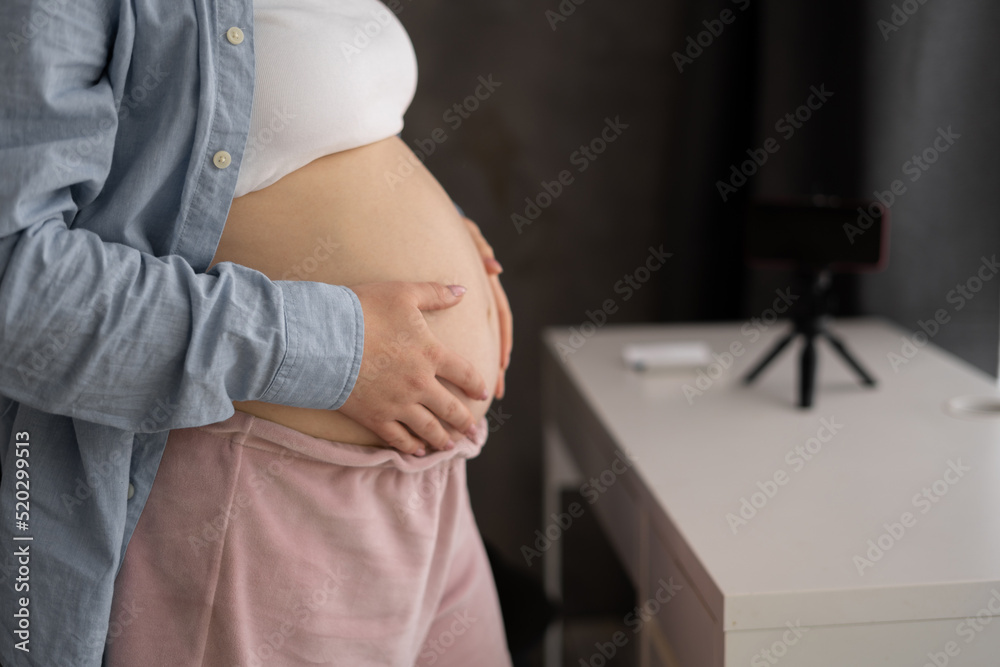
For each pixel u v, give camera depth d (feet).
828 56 5.35
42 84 2.04
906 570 2.84
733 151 6.05
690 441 3.97
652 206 6.50
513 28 6.16
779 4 5.43
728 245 6.18
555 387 5.77
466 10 6.11
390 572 2.67
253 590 2.48
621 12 6.18
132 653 2.46
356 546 2.59
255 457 2.46
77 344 2.08
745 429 4.09
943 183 4.99
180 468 2.43
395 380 2.51
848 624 2.77
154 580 2.45
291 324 2.26
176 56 2.29
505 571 4.07
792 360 5.07
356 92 2.54
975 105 4.76
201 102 2.28
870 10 5.11
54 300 2.03
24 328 2.02
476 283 3.04
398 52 2.77
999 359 4.99
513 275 6.57
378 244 2.67
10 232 2.02
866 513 3.24
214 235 2.40
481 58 6.19
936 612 2.77
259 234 2.52
